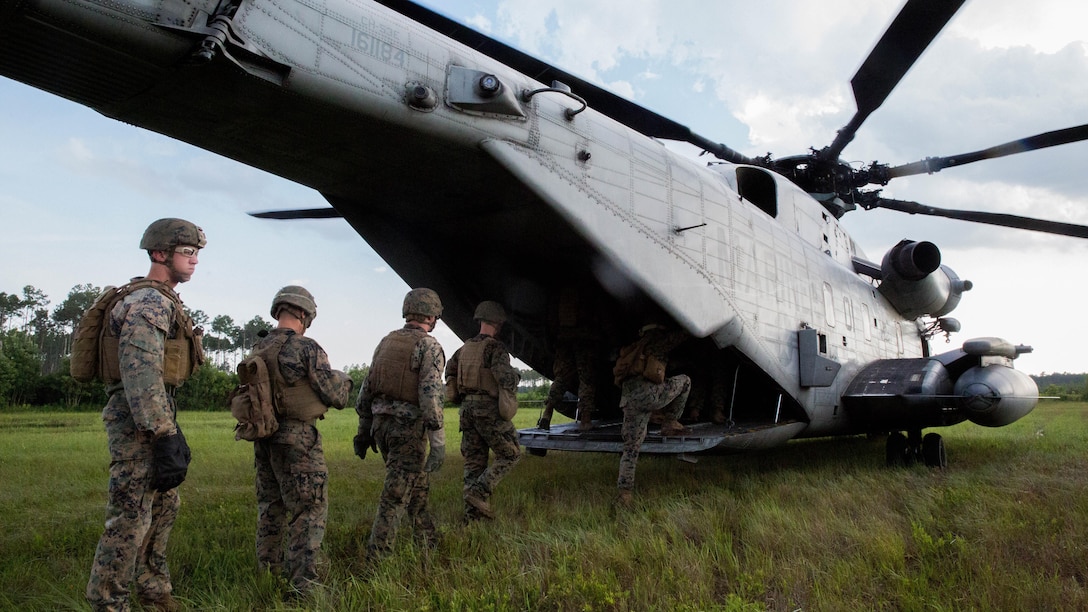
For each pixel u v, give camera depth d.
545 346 6.56
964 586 3.03
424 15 4.32
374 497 5.26
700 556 3.37
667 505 4.57
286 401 3.01
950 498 4.59
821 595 2.89
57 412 27.52
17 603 2.89
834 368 6.60
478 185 4.51
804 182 8.62
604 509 4.59
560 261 5.48
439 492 5.43
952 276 9.60
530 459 7.78
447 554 3.47
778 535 3.74
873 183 8.55
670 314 4.91
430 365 3.46
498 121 4.15
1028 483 5.45
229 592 2.94
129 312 2.46
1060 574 3.21
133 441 2.49
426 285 5.58
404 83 3.76
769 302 6.12
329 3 3.55
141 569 2.75
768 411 7.16
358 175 4.44
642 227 4.90
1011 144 6.70
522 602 2.85
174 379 2.57
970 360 6.98
